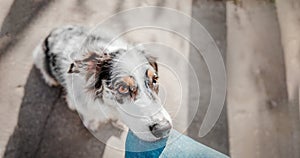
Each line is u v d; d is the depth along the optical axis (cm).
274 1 127
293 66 119
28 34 110
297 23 125
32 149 101
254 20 124
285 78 117
